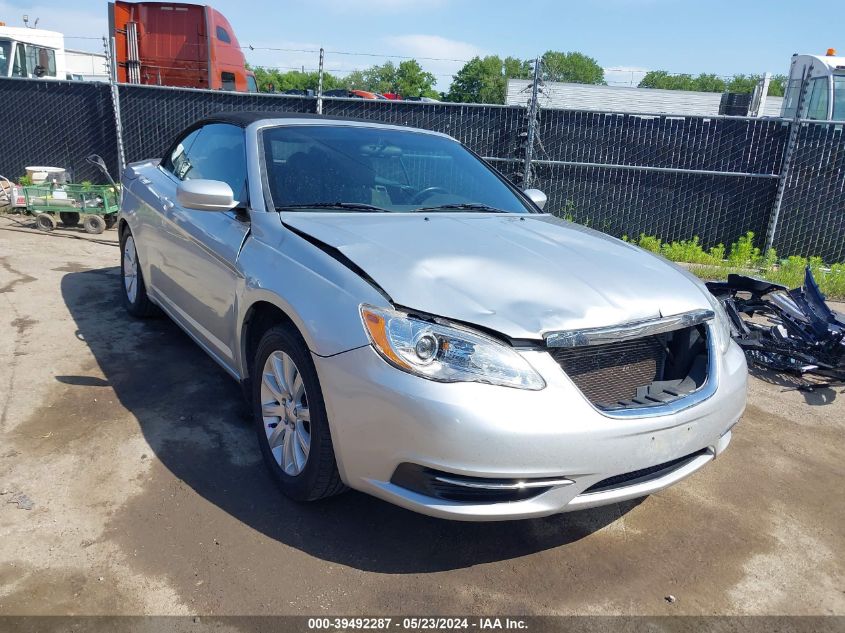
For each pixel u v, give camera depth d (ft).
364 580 7.77
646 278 9.09
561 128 29.30
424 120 29.84
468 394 7.06
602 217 30.04
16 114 31.99
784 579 8.38
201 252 11.25
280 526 8.62
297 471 8.85
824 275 25.41
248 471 9.84
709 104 95.35
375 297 7.68
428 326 7.32
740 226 29.19
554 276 8.48
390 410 7.23
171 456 10.05
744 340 16.29
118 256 22.59
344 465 7.86
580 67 322.14
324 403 7.97
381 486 7.59
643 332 8.02
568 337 7.45
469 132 29.73
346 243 8.69
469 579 7.95
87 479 9.28
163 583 7.44
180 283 12.51
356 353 7.52
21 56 41.73
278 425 9.29
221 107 30.89
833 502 10.28
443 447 7.03
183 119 31.14
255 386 9.69
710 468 11.15
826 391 14.97
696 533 9.25
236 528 8.50
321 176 10.96
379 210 10.62
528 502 7.31
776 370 15.98
